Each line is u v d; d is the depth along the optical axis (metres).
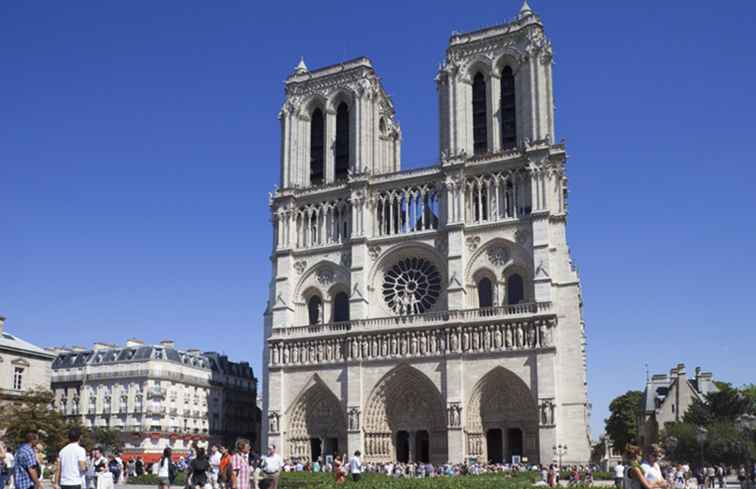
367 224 120.38
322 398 116.88
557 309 105.38
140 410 137.75
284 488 63.56
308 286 123.44
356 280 117.50
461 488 40.66
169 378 142.12
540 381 101.19
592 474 93.62
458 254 111.81
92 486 41.81
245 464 36.56
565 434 101.44
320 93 131.12
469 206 114.88
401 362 110.62
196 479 38.19
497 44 119.38
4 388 112.12
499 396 105.38
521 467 100.25
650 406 153.25
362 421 111.38
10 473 36.72
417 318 111.88
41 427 99.38
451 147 117.38
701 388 152.50
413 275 117.50
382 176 121.94
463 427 104.81
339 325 117.31
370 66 129.12
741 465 107.62
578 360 103.12
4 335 119.50
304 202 126.88
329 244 123.19
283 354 119.81
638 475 24.73
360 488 39.78
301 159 130.00
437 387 107.81
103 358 146.38
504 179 113.38
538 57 114.88
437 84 124.25
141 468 89.31
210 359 160.00
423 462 112.19
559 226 108.38
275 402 118.31
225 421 159.62
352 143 126.50
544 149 109.62
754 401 122.50
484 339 106.38
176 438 141.62
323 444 115.12
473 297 111.88
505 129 118.25
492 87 118.75
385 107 138.00
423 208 119.06
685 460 110.31
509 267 109.81
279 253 125.12
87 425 134.00
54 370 148.62
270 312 125.88
